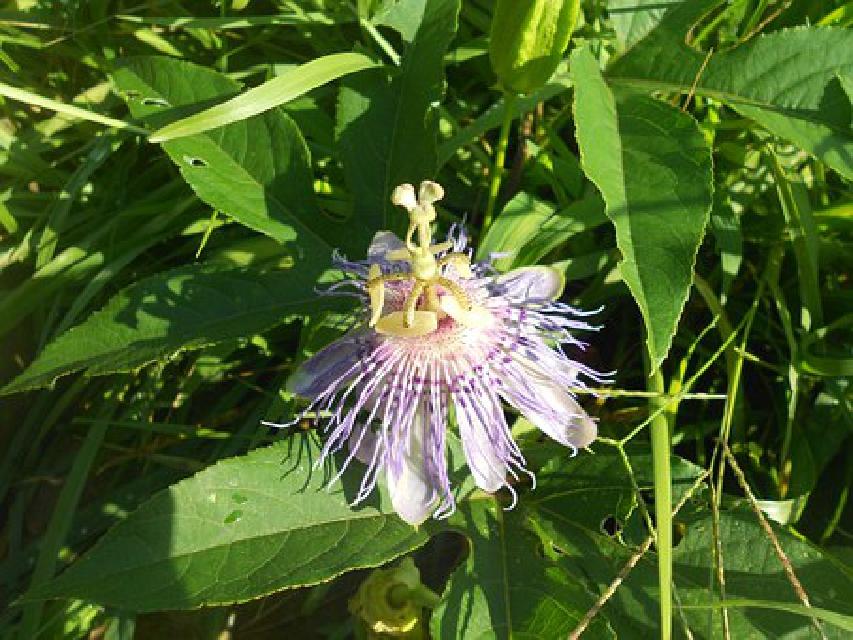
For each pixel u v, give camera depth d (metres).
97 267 0.23
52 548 0.20
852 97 0.19
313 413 0.19
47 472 0.23
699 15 0.20
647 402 0.22
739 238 0.22
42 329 0.23
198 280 0.19
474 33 0.25
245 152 0.20
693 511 0.18
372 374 0.18
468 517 0.18
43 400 0.23
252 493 0.17
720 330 0.21
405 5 0.22
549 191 0.24
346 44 0.25
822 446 0.21
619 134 0.18
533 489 0.19
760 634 0.17
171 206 0.23
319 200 0.23
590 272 0.22
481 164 0.24
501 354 0.18
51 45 0.24
